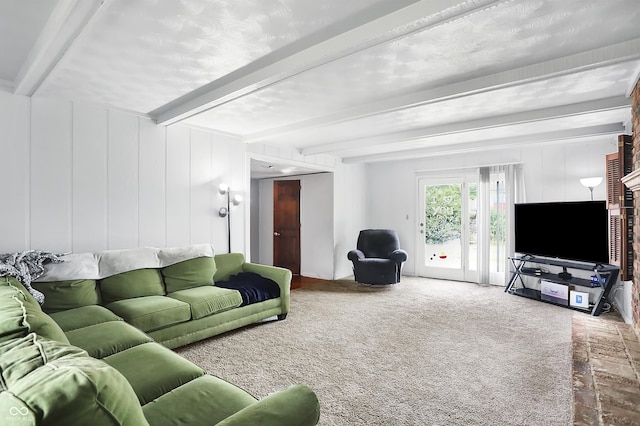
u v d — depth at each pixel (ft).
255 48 7.51
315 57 7.25
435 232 22.17
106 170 11.89
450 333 12.00
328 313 14.37
